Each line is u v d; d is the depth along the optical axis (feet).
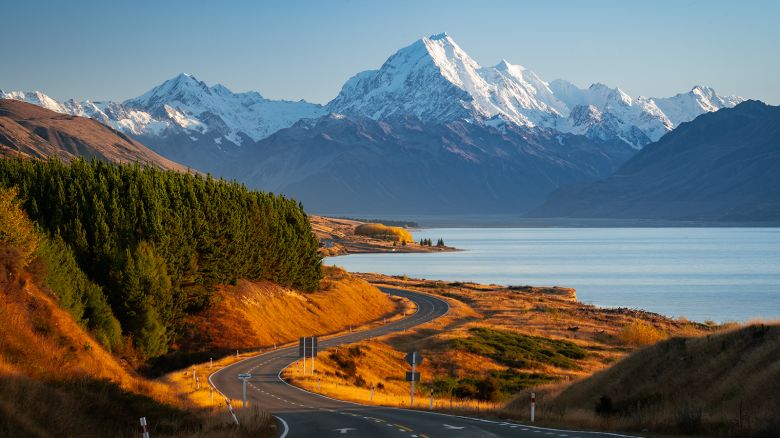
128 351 263.29
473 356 329.52
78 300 227.61
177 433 120.16
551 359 341.00
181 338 315.78
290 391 209.36
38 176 320.91
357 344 321.73
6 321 145.07
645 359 177.06
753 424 113.70
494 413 162.50
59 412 112.16
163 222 316.40
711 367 152.25
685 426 121.70
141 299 276.21
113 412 125.29
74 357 154.10
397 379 285.64
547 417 151.94
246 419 129.90
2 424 98.17
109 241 284.82
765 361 138.72
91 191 314.55
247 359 287.89
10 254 169.27
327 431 125.29
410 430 126.41
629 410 151.43
